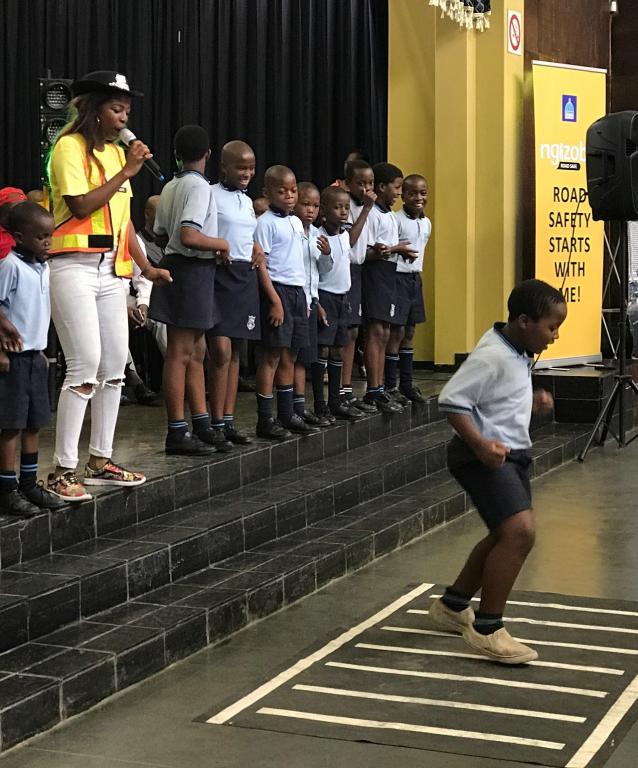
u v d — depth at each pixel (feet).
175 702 10.73
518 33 26.71
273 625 13.04
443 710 10.44
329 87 27.27
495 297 26.73
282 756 9.54
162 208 15.48
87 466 13.79
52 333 19.24
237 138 25.46
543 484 21.02
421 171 27.25
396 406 20.72
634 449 24.34
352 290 19.71
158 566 12.96
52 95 19.80
